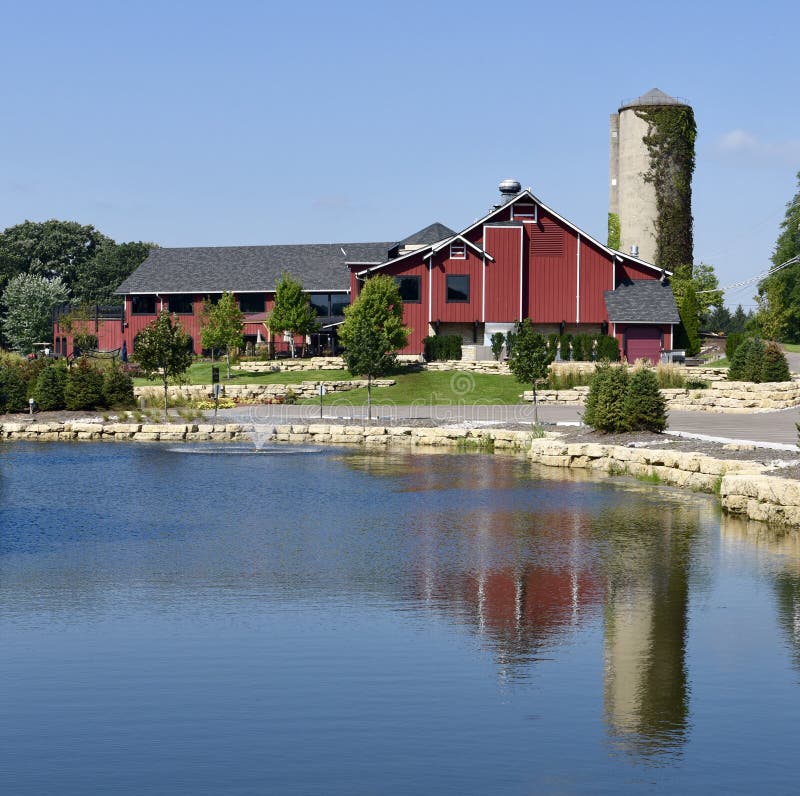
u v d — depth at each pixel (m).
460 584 16.48
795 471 23.88
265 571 17.50
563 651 12.84
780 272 103.81
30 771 9.24
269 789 8.87
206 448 39.81
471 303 69.62
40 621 14.30
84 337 85.25
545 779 9.05
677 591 15.99
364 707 10.82
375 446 40.47
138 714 10.61
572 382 55.41
